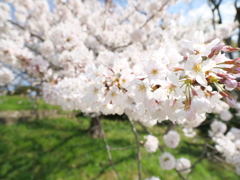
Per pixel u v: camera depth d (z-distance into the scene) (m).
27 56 2.51
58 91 2.07
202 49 0.73
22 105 7.99
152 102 0.84
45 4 3.38
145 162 4.76
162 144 6.24
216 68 0.73
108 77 0.95
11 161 4.33
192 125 2.93
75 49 2.17
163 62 0.77
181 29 4.39
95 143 5.46
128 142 5.97
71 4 3.38
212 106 0.84
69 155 4.72
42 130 6.09
